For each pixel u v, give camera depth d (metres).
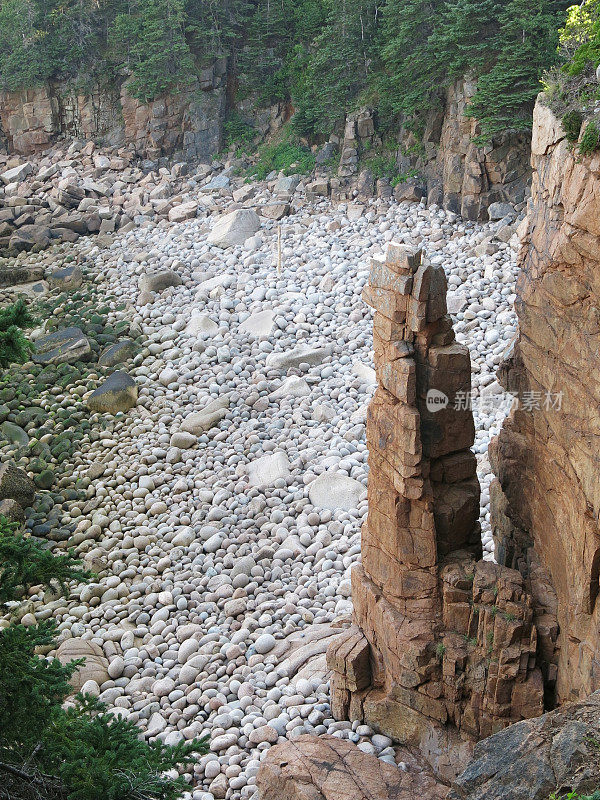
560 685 7.86
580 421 7.54
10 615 12.67
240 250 26.23
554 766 5.53
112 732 6.00
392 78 27.08
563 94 8.80
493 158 24.36
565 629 7.82
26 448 17.69
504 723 8.06
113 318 23.08
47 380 20.14
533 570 8.84
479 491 8.79
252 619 11.96
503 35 23.47
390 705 8.79
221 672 11.03
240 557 13.57
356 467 15.22
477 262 21.91
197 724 10.05
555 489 8.34
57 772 5.57
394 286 8.24
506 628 7.90
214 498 15.17
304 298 22.05
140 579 13.57
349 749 8.52
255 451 16.48
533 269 9.12
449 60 25.38
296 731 9.35
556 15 23.14
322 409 17.25
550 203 8.67
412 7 26.44
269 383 18.80
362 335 19.97
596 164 7.12
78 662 6.13
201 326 21.52
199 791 8.94
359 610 9.47
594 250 7.17
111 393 18.66
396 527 8.54
